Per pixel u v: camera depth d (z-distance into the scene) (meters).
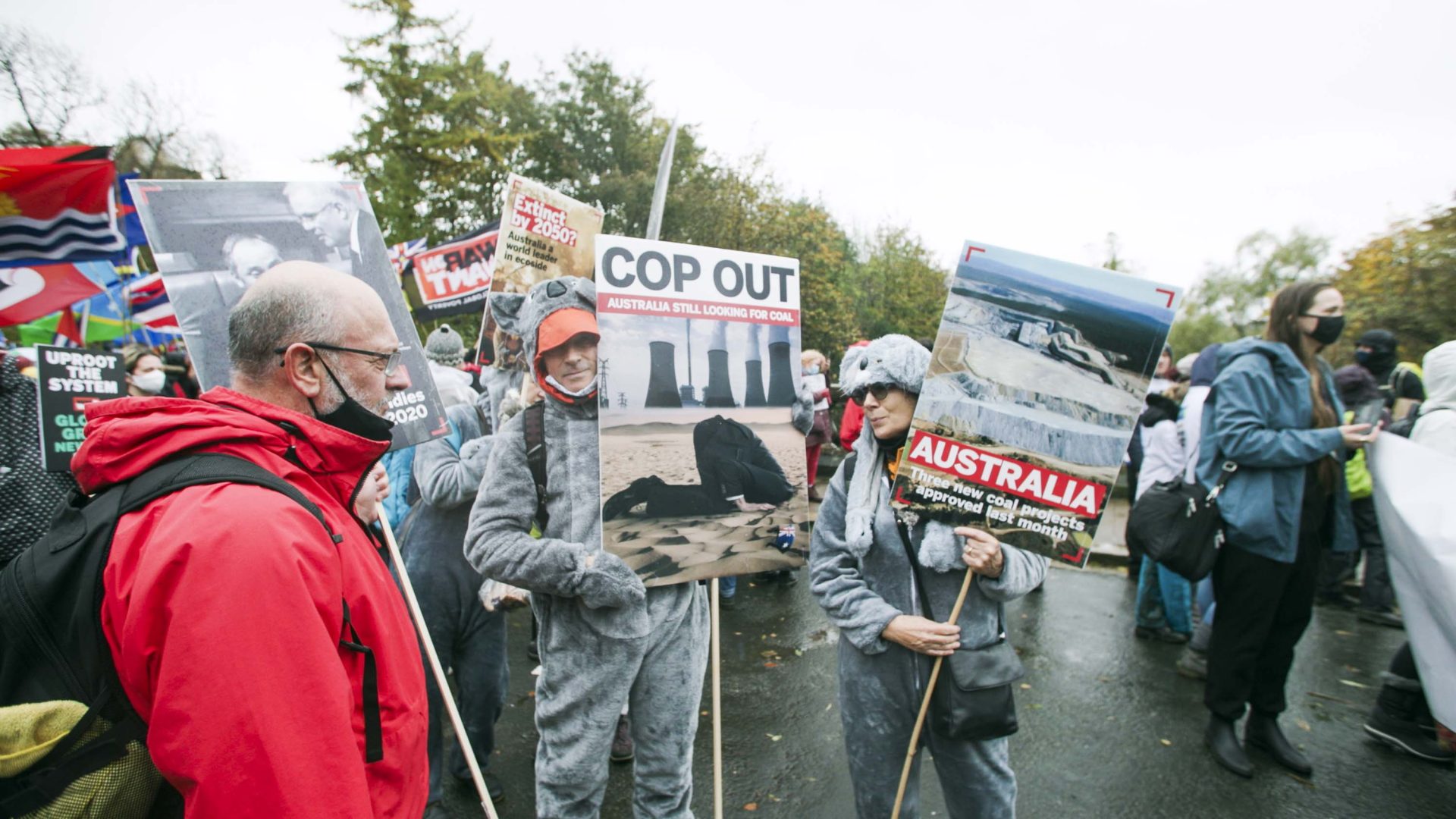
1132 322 1.75
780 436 2.03
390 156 21.06
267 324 1.07
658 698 2.08
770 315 2.04
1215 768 3.12
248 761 0.82
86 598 0.90
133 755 0.93
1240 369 2.88
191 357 1.60
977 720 1.76
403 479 2.98
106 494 0.96
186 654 0.82
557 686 2.03
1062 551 1.77
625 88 24.69
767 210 18.98
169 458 0.96
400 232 21.14
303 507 0.98
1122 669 4.18
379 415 1.16
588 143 24.52
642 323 1.88
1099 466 1.76
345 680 0.94
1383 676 3.33
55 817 0.90
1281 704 3.14
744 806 2.89
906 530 1.87
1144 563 4.59
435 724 2.62
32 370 4.21
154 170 20.00
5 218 4.12
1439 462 2.45
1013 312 1.77
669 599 2.06
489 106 22.92
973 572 1.78
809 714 3.67
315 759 0.86
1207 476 2.99
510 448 2.02
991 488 1.78
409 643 1.15
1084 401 1.76
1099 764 3.16
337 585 0.97
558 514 2.00
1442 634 2.36
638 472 1.88
